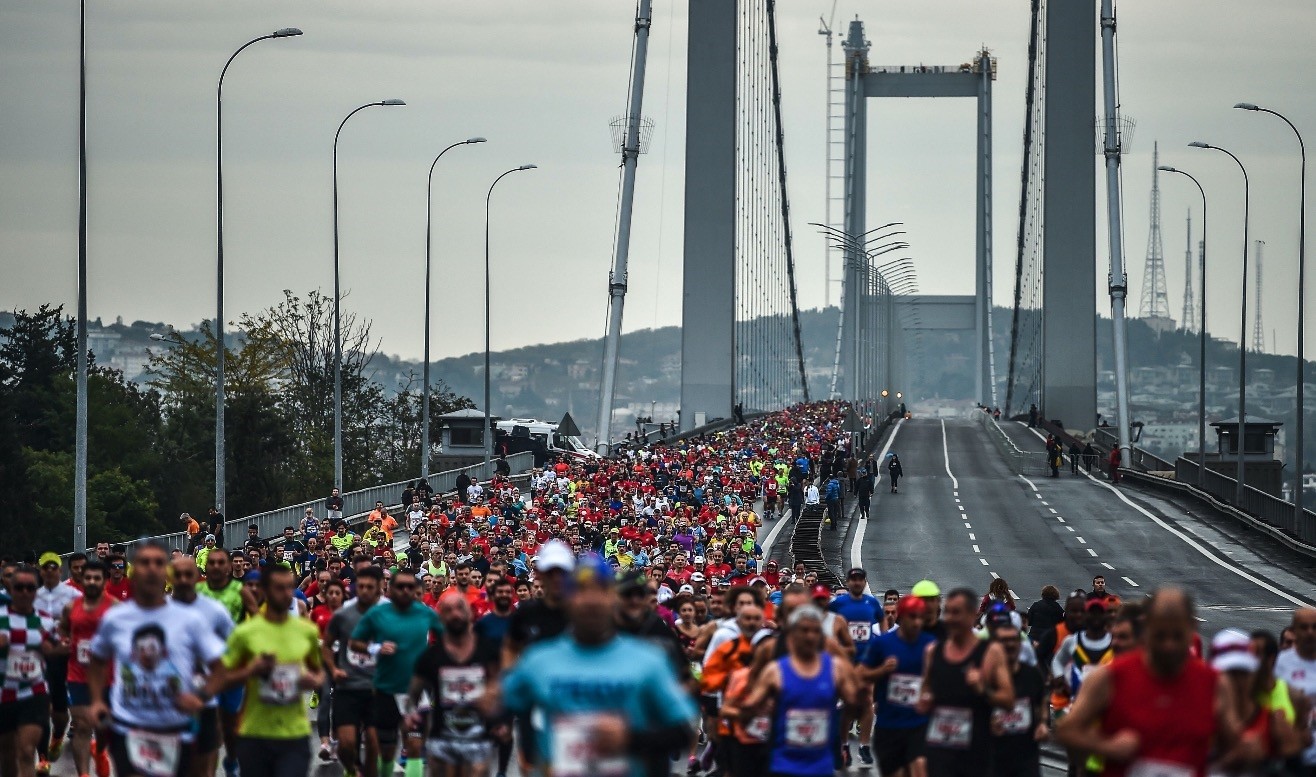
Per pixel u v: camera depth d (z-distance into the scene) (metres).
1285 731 35.66
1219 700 26.64
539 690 25.36
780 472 195.88
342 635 46.00
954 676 38.41
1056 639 54.66
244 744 38.38
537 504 154.00
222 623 38.16
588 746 24.97
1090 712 26.38
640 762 26.69
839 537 171.75
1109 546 166.75
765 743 42.00
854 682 37.12
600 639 25.47
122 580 62.78
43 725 45.59
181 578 37.59
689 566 93.12
